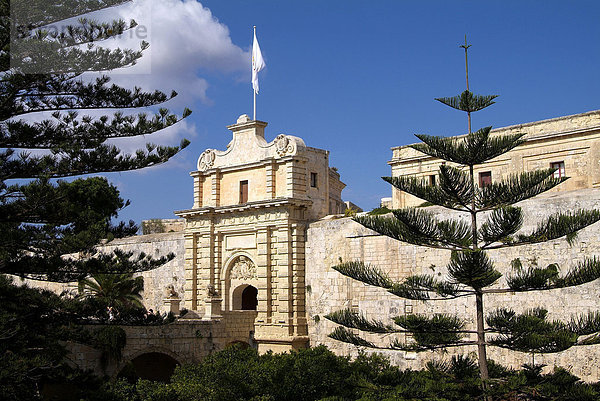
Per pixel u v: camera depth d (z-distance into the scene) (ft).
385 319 143.43
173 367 158.71
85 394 97.66
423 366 135.74
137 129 91.15
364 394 99.55
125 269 97.19
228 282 177.58
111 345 131.03
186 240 185.06
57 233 91.97
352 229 154.51
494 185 88.43
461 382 91.97
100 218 96.43
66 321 97.30
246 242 173.47
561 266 120.57
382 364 119.75
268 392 113.60
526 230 125.08
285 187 166.30
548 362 119.75
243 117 178.70
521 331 86.28
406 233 91.97
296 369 116.37
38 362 84.12
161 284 194.49
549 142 146.41
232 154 179.52
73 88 86.28
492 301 128.36
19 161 86.33
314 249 162.50
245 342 163.53
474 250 83.76
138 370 162.40
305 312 162.61
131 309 102.94
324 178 174.09
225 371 116.16
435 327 92.17
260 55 181.16
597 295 115.75
